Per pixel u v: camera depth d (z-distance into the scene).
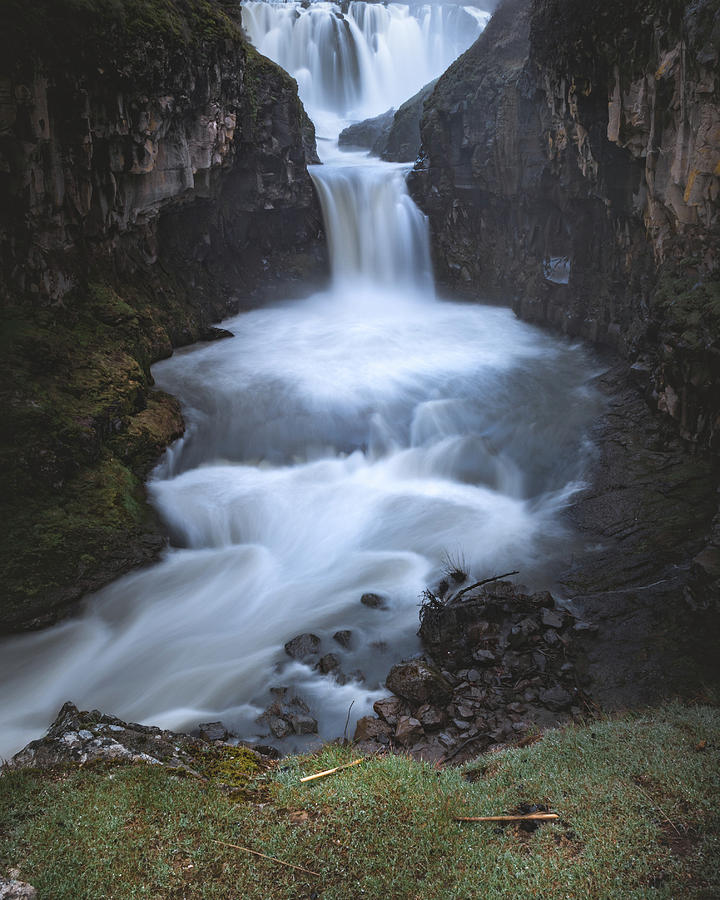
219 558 11.80
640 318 15.79
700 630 8.85
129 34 14.51
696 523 11.12
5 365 12.02
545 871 4.34
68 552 10.80
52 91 13.38
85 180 14.74
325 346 19.53
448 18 36.50
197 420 15.38
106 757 5.48
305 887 4.32
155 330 17.67
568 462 13.90
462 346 19.72
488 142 22.72
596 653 9.14
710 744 5.63
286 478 14.03
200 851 4.51
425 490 13.82
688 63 12.01
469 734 7.89
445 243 24.53
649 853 4.41
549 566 11.14
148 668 9.33
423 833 4.70
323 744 7.19
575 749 5.75
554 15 16.31
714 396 11.98
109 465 12.48
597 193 17.19
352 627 10.02
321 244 24.52
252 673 9.11
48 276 13.91
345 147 32.69
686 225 13.45
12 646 9.72
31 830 4.56
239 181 21.89
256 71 21.72
